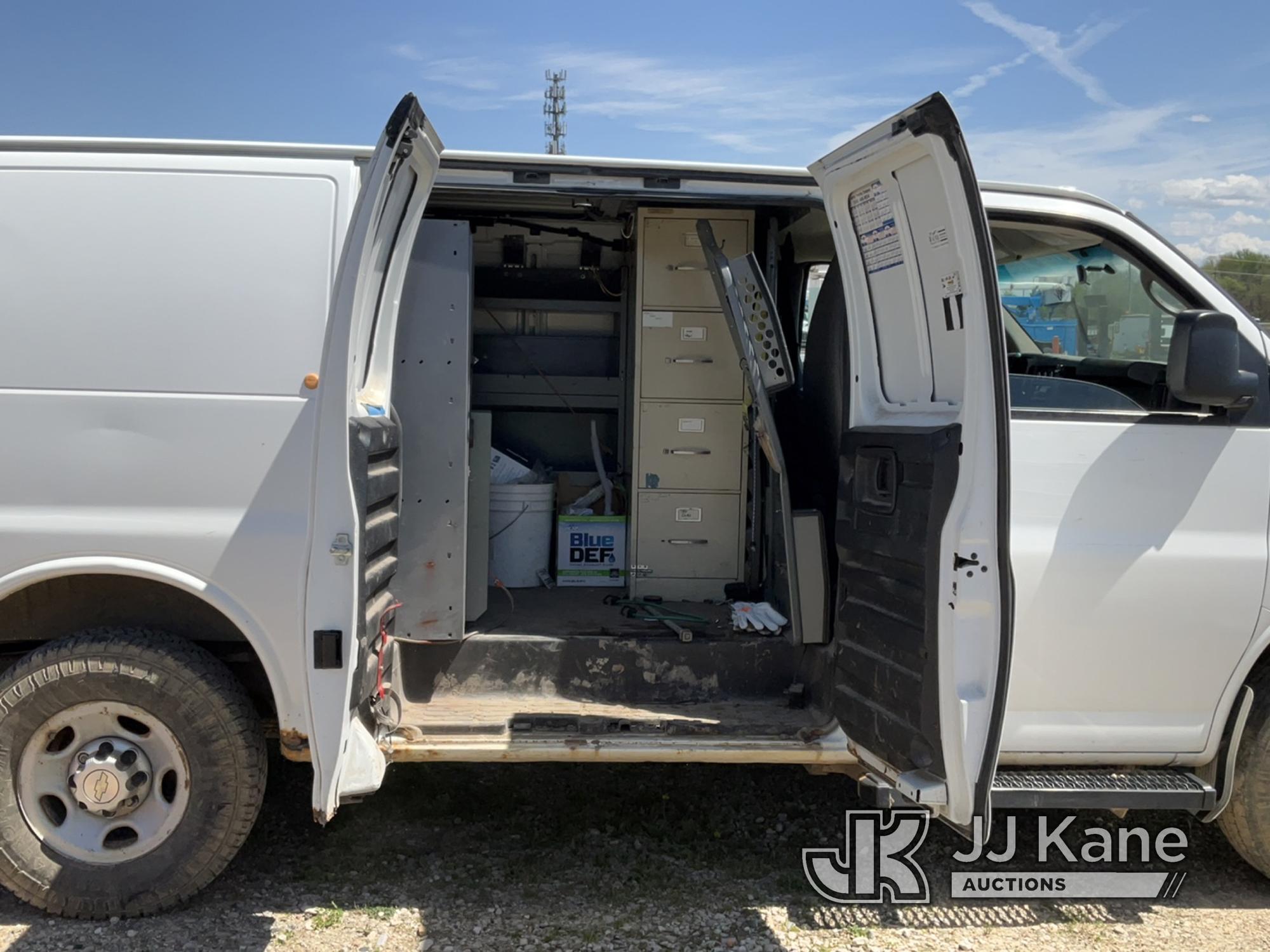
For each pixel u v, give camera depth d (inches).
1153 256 131.3
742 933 117.7
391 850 134.4
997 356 98.3
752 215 167.0
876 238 116.0
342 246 115.4
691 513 174.2
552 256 202.1
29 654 111.7
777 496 158.7
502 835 139.9
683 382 172.4
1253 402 126.0
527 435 211.5
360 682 109.6
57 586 115.8
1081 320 138.8
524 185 128.5
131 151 116.6
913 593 106.8
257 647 111.7
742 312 148.7
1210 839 149.3
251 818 115.0
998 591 99.8
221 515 111.5
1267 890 134.4
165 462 111.4
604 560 182.1
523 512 180.9
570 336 208.2
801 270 193.8
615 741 124.0
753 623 147.6
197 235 114.2
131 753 113.2
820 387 149.1
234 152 117.4
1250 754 127.3
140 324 112.3
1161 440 124.4
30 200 113.3
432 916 118.7
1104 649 123.3
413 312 137.9
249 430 112.0
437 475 138.5
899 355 117.2
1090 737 125.6
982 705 101.3
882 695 112.6
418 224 128.1
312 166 117.3
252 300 113.6
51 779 114.3
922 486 105.1
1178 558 123.2
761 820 147.6
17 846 112.6
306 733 113.1
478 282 201.3
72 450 110.7
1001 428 98.4
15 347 111.0
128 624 116.6
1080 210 132.5
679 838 140.6
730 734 127.3
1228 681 125.7
